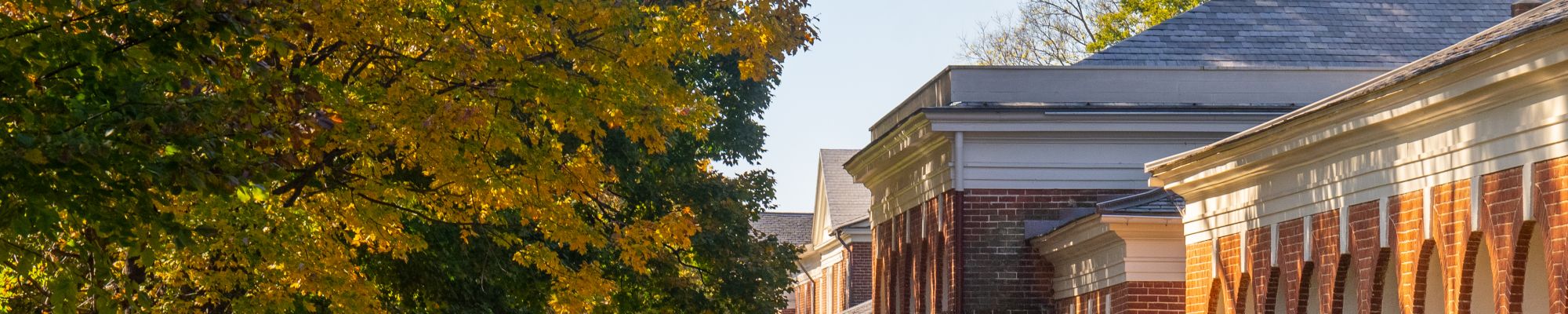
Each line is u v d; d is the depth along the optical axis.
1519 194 11.72
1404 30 26.14
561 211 15.83
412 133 13.84
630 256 17.11
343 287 14.82
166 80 9.13
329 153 14.98
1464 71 11.88
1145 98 24.28
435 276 21.61
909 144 25.38
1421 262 13.20
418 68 14.02
